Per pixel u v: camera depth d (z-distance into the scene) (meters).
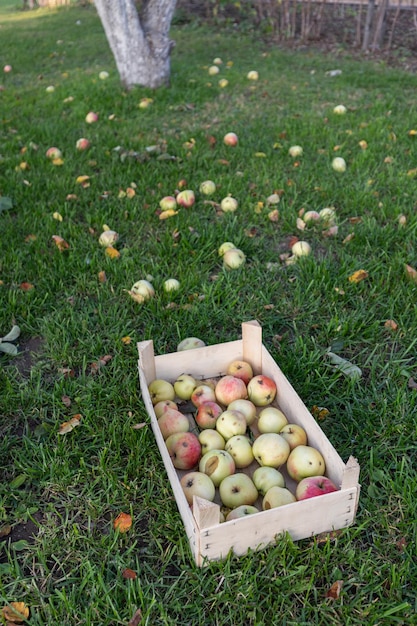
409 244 1.70
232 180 2.13
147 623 0.84
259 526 0.89
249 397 1.17
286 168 2.26
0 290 1.57
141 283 1.50
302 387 1.24
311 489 0.94
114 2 3.01
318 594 0.88
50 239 1.81
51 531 0.98
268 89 3.32
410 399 1.21
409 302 1.47
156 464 1.07
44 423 1.16
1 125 2.81
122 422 1.18
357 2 5.35
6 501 1.03
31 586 0.90
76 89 3.33
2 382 1.28
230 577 0.89
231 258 1.63
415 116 2.74
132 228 1.86
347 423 1.17
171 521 0.98
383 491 1.02
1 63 4.23
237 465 1.05
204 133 2.61
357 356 1.34
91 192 2.08
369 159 2.26
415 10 4.41
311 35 4.73
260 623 0.83
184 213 1.92
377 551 0.94
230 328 1.45
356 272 1.54
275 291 1.56
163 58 3.19
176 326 1.41
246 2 5.67
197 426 1.15
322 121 2.73
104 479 1.05
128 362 1.31
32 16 6.59
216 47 4.48
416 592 0.87
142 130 2.68
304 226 1.81
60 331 1.43
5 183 2.14
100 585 0.88
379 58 4.10
